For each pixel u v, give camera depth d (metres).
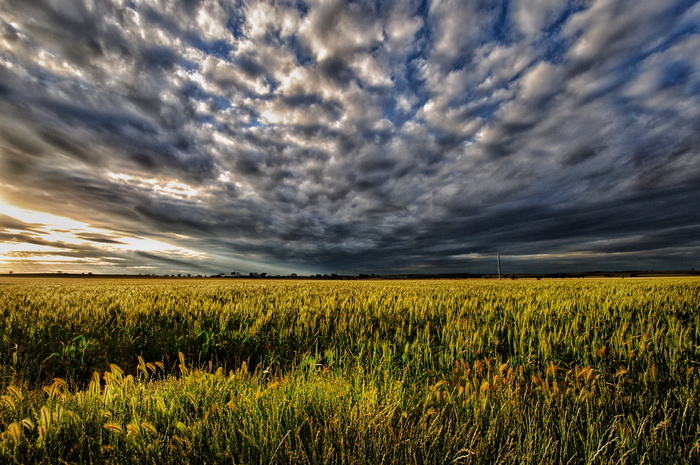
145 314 5.82
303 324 5.20
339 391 2.27
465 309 6.48
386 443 1.66
